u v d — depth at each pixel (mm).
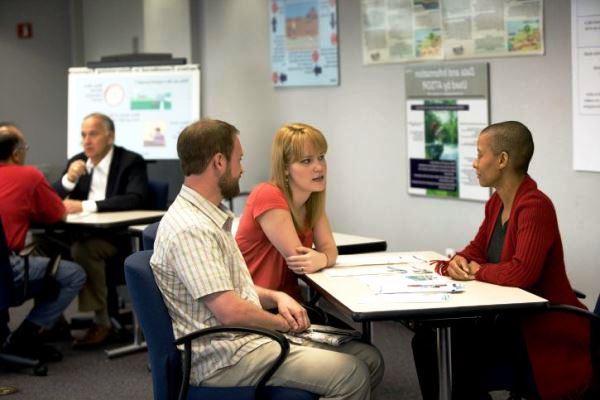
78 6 7602
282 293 2635
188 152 2396
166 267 2346
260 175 5895
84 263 4355
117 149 4793
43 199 4039
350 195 5137
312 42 5250
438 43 4363
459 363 2602
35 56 7527
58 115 7680
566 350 2514
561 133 3785
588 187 3680
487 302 2266
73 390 3760
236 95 6020
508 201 2689
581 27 3621
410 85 4555
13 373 4023
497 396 3436
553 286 2592
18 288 3924
